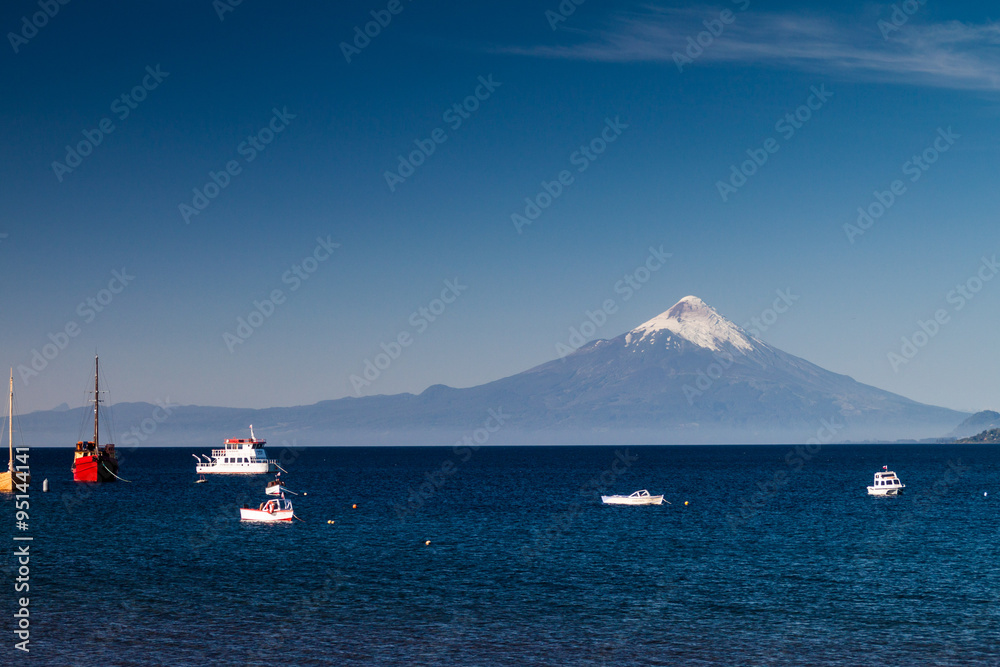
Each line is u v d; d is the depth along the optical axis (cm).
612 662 4172
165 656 4200
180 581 5931
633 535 8462
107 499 12625
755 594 5600
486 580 6028
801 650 4362
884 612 5122
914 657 4262
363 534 8469
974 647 4419
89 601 5291
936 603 5353
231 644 4397
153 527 8956
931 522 9756
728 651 4350
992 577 6197
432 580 6022
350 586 5797
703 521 9775
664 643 4478
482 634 4622
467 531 8731
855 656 4278
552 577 6153
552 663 4156
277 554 7138
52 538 8062
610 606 5247
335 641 4466
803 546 7719
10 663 4075
